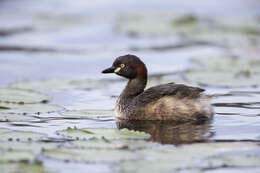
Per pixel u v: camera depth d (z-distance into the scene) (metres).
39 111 13.45
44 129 11.89
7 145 10.22
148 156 9.68
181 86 13.32
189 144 10.62
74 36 27.58
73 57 22.75
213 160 9.52
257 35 26.58
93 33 28.22
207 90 16.31
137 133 11.20
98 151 9.88
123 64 14.06
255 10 33.56
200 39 26.00
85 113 13.59
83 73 19.64
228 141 10.89
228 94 15.77
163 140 10.97
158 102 13.01
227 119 12.91
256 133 11.57
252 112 13.60
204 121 12.77
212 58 21.20
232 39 25.78
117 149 10.02
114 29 28.94
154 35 28.12
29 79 18.41
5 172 8.86
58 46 25.25
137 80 14.05
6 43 25.78
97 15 32.81
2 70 19.98
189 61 21.66
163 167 9.13
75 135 11.08
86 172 9.08
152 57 22.69
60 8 35.22
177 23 29.17
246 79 17.39
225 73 18.25
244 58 21.20
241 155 9.80
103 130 11.41
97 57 22.73
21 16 32.56
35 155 9.62
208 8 34.41
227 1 36.62
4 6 35.66
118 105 13.66
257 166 9.32
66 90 16.56
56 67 20.67
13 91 15.25
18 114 13.12
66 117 13.15
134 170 8.98
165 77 18.45
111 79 18.64
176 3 36.22
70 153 9.72
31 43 25.86
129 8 34.53
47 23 30.64
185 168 9.16
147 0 37.53
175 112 12.88
